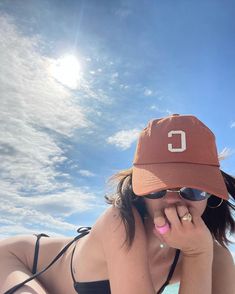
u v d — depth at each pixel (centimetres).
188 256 52
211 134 53
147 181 50
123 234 53
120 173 59
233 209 62
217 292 63
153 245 59
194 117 53
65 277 67
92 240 60
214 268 64
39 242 75
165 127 52
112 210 57
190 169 49
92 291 62
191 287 52
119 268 53
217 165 52
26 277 67
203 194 50
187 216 49
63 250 69
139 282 52
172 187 48
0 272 69
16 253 74
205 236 50
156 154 51
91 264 61
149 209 55
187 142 51
